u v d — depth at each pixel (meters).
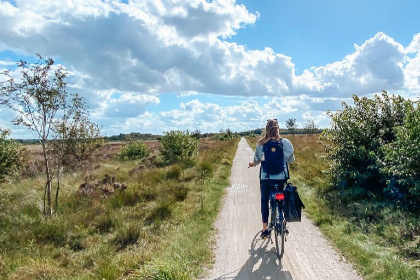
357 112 9.15
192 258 4.84
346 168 8.64
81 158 14.67
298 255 4.97
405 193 6.75
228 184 11.61
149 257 4.78
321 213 7.02
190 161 16.73
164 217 7.35
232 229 6.39
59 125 8.26
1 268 4.78
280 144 4.92
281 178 4.93
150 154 24.92
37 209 7.95
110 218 7.18
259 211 7.78
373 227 5.82
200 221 6.82
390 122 8.55
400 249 4.82
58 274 4.69
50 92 7.49
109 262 4.72
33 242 5.94
